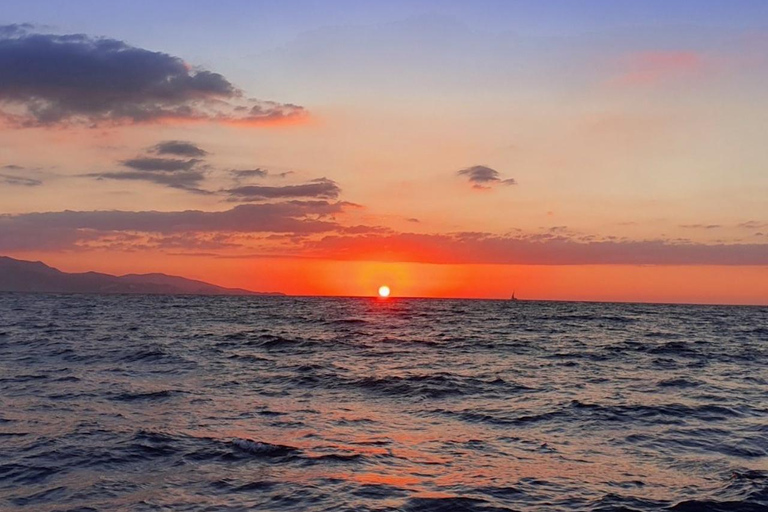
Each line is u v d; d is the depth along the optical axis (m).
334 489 10.70
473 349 38.06
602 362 31.77
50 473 11.53
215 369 26.73
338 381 23.56
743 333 59.59
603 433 15.57
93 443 13.61
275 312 96.44
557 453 13.57
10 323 57.31
